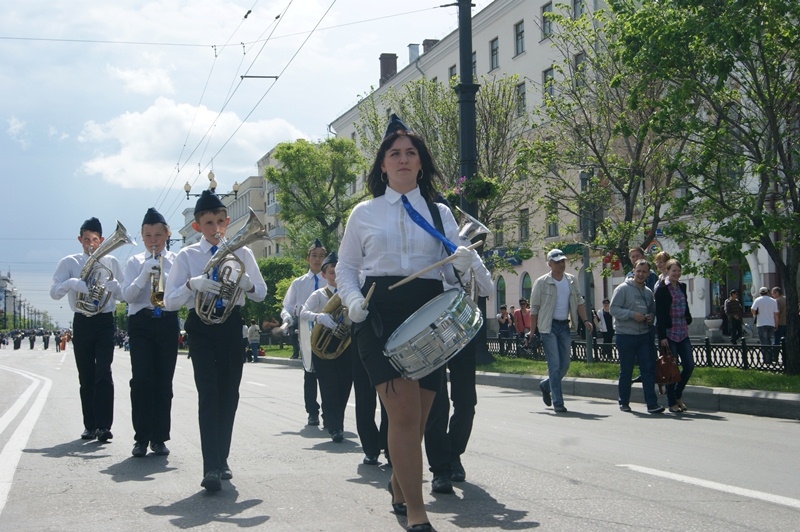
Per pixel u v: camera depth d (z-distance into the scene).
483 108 30.30
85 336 8.63
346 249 4.76
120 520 5.18
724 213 15.66
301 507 5.51
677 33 13.95
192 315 6.30
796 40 14.12
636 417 10.88
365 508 5.46
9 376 24.94
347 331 8.39
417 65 51.78
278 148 48.69
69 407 12.61
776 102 15.01
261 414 11.53
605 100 21.62
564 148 23.38
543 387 12.17
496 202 29.80
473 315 4.42
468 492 5.90
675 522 4.96
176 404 13.24
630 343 11.59
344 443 8.55
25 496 5.88
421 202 4.83
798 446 8.10
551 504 5.48
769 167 14.20
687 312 11.42
